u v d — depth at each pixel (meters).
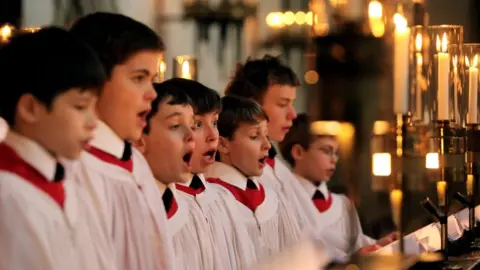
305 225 6.23
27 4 8.02
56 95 3.60
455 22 9.93
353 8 9.09
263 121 5.81
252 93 6.45
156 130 4.73
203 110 5.14
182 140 4.77
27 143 3.62
